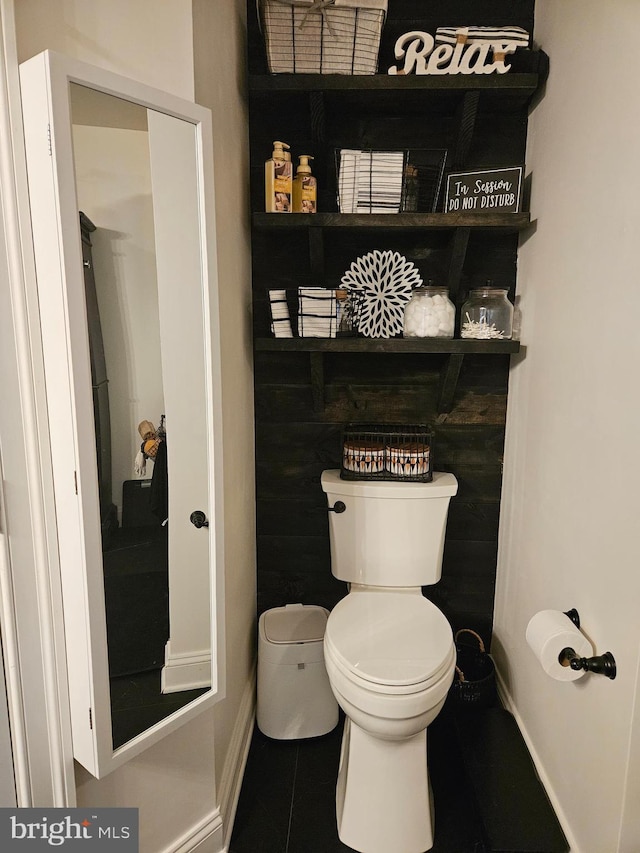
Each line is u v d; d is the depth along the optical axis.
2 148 0.96
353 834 1.53
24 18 1.02
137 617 1.18
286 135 1.91
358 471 1.95
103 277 1.08
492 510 2.12
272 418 2.10
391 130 1.90
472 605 2.20
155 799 1.34
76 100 0.99
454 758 1.83
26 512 1.07
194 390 1.25
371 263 1.98
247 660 1.99
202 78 1.25
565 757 1.47
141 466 1.18
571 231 1.47
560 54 1.57
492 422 2.06
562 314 1.52
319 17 1.58
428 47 1.62
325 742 1.91
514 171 1.73
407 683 1.37
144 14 1.14
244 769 1.79
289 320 1.85
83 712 1.12
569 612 1.42
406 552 1.93
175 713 1.27
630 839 1.16
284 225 1.72
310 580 2.21
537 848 1.42
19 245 0.99
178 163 1.16
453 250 1.80
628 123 1.16
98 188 1.04
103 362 1.10
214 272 1.24
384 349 1.80
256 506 2.16
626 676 1.14
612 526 1.22
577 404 1.42
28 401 1.03
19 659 1.08
